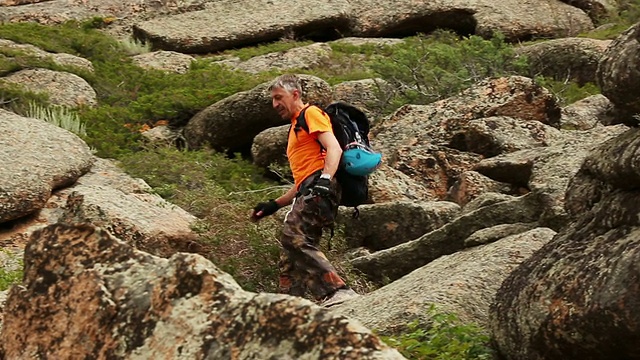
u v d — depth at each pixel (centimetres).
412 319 1304
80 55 3853
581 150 1998
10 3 4753
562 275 1097
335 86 3158
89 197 1830
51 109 3095
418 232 2009
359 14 4509
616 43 1192
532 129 2458
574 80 3353
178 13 4450
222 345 802
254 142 2691
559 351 1077
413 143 2509
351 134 1569
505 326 1141
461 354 1167
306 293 1570
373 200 2242
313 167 1558
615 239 1100
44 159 2328
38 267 893
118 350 835
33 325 874
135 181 2427
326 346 770
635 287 1016
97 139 2897
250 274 1755
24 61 3447
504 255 1442
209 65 3825
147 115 3109
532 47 3412
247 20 4403
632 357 1026
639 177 1118
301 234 1561
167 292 840
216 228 1809
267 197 2344
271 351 784
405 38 4416
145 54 4028
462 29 4494
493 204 1853
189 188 2491
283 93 1576
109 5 4706
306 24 4422
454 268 1465
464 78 2964
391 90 3066
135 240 1778
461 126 2533
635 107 1179
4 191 2209
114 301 855
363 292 1792
